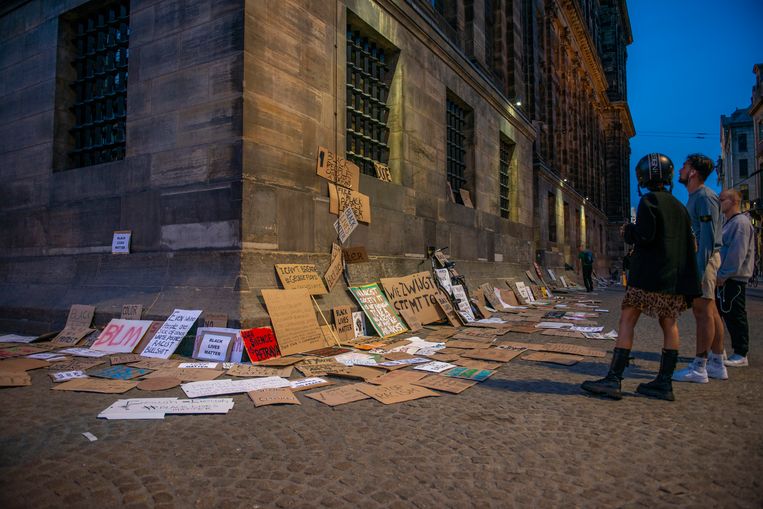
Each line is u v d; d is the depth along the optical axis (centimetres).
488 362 431
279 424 254
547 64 2267
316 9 605
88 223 596
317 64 602
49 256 629
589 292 1698
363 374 371
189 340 448
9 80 700
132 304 502
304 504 168
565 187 2270
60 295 577
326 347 499
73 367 381
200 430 243
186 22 537
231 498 172
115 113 627
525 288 1245
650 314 312
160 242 534
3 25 717
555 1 2416
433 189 895
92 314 520
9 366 375
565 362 426
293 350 461
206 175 507
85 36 655
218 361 416
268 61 525
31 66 675
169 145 538
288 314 480
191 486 181
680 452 220
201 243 503
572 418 270
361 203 673
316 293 546
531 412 281
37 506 163
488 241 1158
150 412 268
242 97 491
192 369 378
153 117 554
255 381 345
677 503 172
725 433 246
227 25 509
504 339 586
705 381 359
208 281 481
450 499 174
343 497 174
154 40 561
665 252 305
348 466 202
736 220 424
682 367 418
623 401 307
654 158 333
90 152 642
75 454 209
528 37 1892
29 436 230
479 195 1128
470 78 1070
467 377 364
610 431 249
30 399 294
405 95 810
